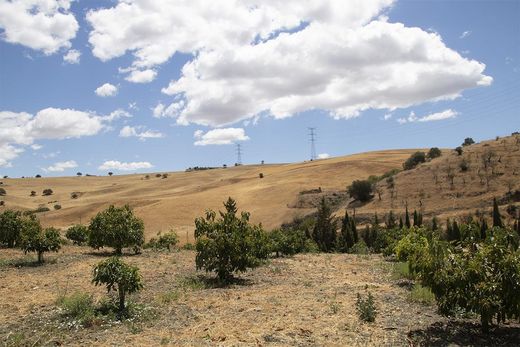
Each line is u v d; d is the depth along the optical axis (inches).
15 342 378.3
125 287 478.6
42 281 665.0
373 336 387.5
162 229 3095.5
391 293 576.7
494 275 373.4
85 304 489.1
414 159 4077.3
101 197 5733.3
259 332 398.9
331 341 372.8
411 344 364.8
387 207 3208.7
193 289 612.1
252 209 3767.2
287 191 4205.2
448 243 407.2
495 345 362.0
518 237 386.3
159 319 454.3
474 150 3828.7
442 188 3282.5
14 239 1117.1
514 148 3614.7
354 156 6378.0
